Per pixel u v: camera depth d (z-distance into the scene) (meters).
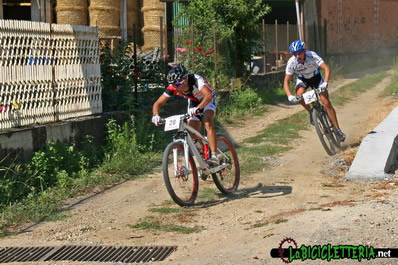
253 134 14.95
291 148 12.83
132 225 7.86
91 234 7.61
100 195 9.60
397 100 19.95
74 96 11.74
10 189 9.21
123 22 32.38
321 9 34.06
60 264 6.45
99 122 12.12
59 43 11.27
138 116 13.32
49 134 10.69
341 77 29.67
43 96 10.88
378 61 42.72
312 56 11.65
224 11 20.56
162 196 9.43
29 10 21.27
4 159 9.50
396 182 9.23
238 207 8.49
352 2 39.69
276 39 26.80
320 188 9.25
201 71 18.62
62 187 9.84
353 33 39.97
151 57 18.00
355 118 16.78
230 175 9.43
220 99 18.39
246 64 23.41
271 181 9.98
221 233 7.28
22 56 10.38
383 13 45.12
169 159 8.92
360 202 7.99
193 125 8.94
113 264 6.36
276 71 26.30
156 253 6.69
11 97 10.19
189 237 7.26
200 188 9.72
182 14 20.64
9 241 7.45
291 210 8.01
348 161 11.00
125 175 10.85
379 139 10.85
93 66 12.34
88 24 31.72
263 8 22.12
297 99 11.57
